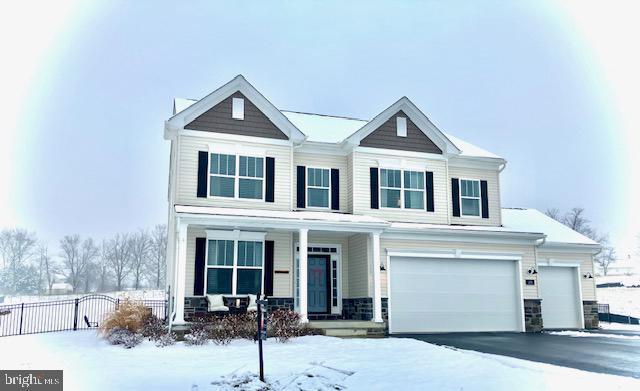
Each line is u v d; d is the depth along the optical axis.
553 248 22.62
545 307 22.25
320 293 19.47
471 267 19.78
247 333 14.33
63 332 18.39
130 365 10.61
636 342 15.41
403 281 18.88
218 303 16.45
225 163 18.25
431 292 19.11
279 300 17.72
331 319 19.30
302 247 16.86
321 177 20.33
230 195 18.11
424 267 19.22
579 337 17.22
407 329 18.55
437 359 11.24
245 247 17.67
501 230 20.19
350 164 20.38
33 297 49.97
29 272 73.25
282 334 14.34
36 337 16.55
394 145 20.78
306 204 19.84
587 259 23.27
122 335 14.27
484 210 21.91
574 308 22.70
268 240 17.98
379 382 9.19
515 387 8.71
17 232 78.31
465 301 19.44
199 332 14.13
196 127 18.14
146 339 14.59
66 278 77.50
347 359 11.21
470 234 19.55
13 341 15.39
